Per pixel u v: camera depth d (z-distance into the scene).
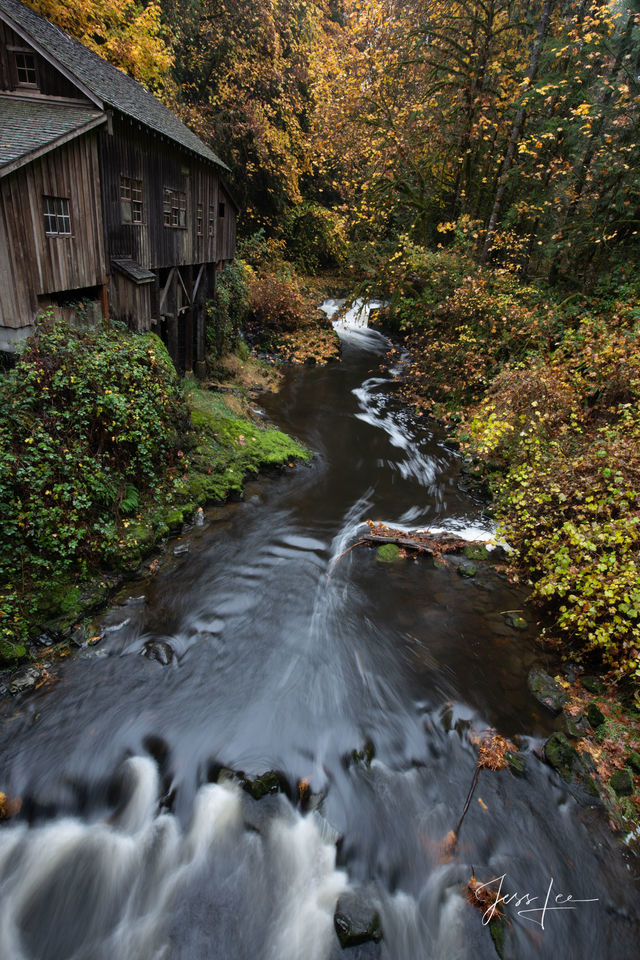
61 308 8.08
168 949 3.85
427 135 17.59
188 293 13.09
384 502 10.30
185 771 4.93
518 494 8.20
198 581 7.46
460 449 12.54
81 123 7.45
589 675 6.18
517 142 15.46
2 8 7.57
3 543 6.12
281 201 27.22
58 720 5.26
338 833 4.57
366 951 3.86
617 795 4.91
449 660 6.46
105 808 4.64
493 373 13.37
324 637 6.71
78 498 6.71
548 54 13.62
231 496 9.49
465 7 16.36
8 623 5.84
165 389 8.80
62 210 7.75
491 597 7.60
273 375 17.11
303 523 9.28
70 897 4.07
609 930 4.03
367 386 17.20
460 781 5.05
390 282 18.75
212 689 5.81
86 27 13.91
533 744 5.41
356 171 26.53
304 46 25.19
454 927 4.00
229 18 22.09
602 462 7.17
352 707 5.73
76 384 7.03
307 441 12.64
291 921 4.01
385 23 16.69
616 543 6.08
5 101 8.17
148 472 8.29
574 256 14.92
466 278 14.05
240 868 4.30
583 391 9.55
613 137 12.88
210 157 12.58
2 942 3.82
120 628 6.41
